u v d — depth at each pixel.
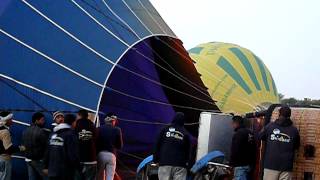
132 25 16.19
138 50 16.38
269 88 27.88
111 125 11.48
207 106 18.89
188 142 10.36
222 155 11.03
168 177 10.28
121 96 15.71
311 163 9.29
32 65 12.37
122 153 15.37
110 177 11.24
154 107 16.78
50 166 9.42
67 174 9.41
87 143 10.70
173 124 10.43
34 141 10.38
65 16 13.95
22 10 12.76
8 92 11.62
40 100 12.17
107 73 14.20
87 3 15.03
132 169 15.27
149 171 11.71
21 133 11.56
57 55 13.11
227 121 11.95
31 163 10.43
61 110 12.51
